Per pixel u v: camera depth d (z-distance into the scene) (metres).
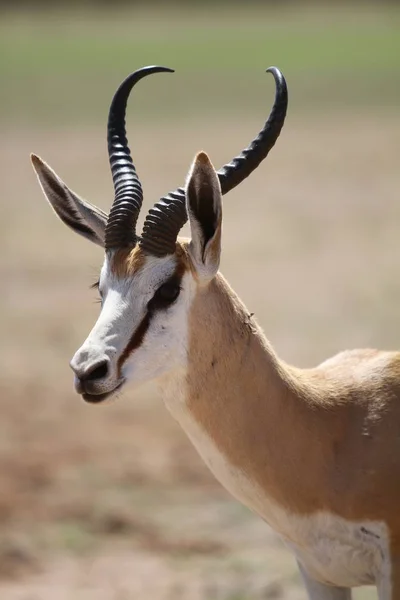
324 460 25.06
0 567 39.41
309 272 78.19
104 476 47.22
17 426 53.50
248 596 36.09
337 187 107.94
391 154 121.44
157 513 43.69
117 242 24.86
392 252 83.50
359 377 26.14
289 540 25.80
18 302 73.62
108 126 26.88
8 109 147.75
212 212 24.28
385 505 24.59
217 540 41.25
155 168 112.06
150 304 24.19
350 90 160.00
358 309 68.50
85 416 55.03
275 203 102.25
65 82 165.50
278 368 25.41
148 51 193.75
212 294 24.84
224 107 148.75
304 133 135.88
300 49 196.50
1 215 98.81
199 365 24.75
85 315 70.69
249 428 25.05
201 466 48.34
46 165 26.56
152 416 55.03
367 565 25.06
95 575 38.62
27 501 44.91
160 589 37.09
